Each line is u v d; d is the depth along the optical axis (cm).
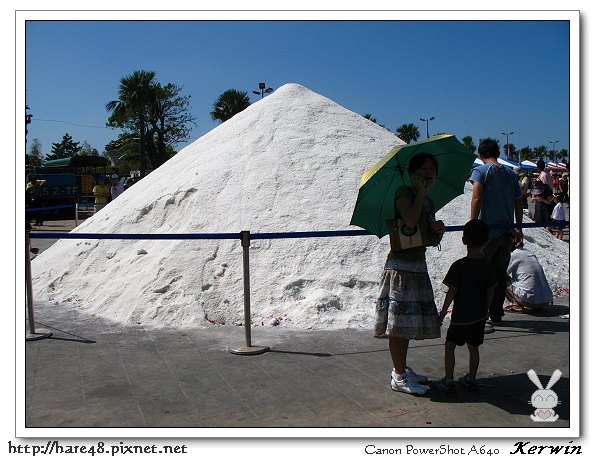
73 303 698
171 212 777
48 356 503
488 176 588
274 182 747
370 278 639
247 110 984
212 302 617
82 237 557
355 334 558
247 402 401
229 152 835
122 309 634
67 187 2516
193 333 568
